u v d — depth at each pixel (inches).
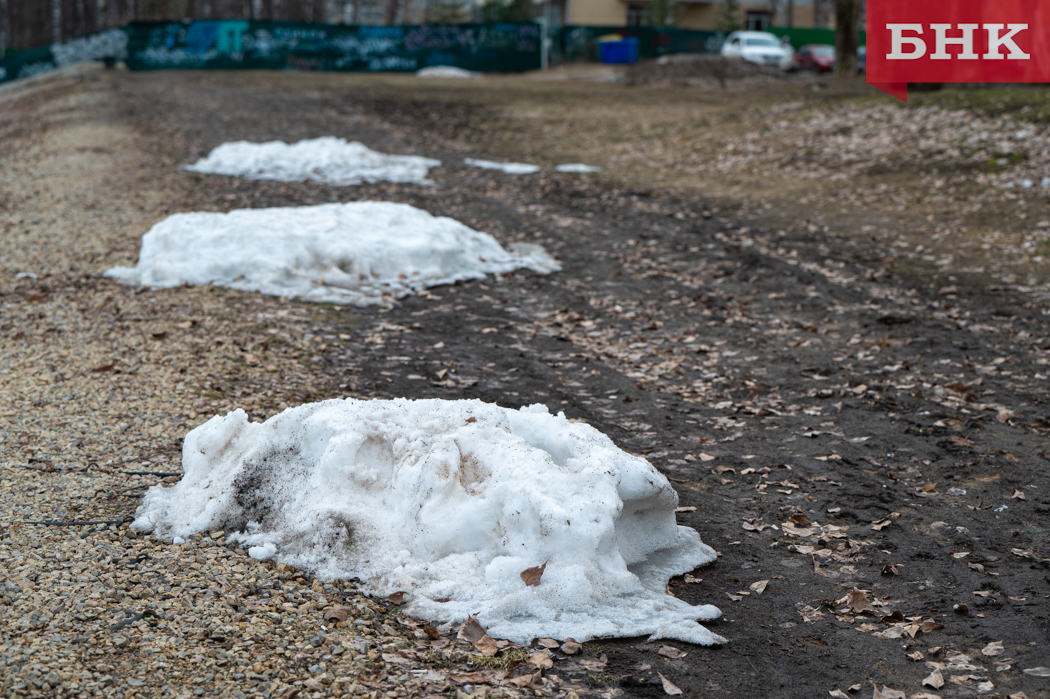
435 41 1599.4
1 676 121.8
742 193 629.9
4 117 1044.5
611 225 533.6
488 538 163.2
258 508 173.6
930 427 249.0
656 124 936.9
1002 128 635.5
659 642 147.2
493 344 323.3
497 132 944.9
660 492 173.6
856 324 348.5
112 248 428.5
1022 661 144.3
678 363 307.3
